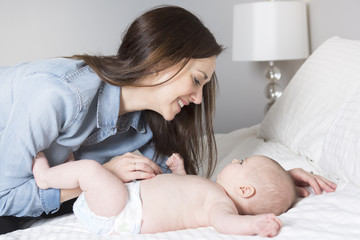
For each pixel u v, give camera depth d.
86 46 3.33
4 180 1.27
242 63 3.41
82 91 1.28
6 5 3.24
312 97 1.83
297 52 2.66
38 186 1.28
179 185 1.27
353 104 1.44
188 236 1.08
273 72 2.95
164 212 1.22
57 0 3.28
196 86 1.39
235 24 2.80
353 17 2.31
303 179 1.38
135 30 1.33
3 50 3.28
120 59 1.37
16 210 1.30
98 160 1.59
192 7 3.35
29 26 3.27
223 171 1.34
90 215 1.21
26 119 1.21
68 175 1.23
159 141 1.67
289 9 2.63
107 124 1.44
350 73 1.70
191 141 1.74
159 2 3.34
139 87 1.39
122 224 1.20
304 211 1.14
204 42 1.34
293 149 1.77
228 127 3.51
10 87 1.31
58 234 1.17
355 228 0.97
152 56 1.29
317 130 1.65
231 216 1.11
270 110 2.11
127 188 1.26
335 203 1.13
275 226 1.01
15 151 1.23
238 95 3.46
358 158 1.29
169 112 1.43
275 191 1.25
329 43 2.00
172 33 1.30
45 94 1.23
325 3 2.57
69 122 1.28
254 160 1.32
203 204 1.23
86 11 3.30
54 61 1.34
